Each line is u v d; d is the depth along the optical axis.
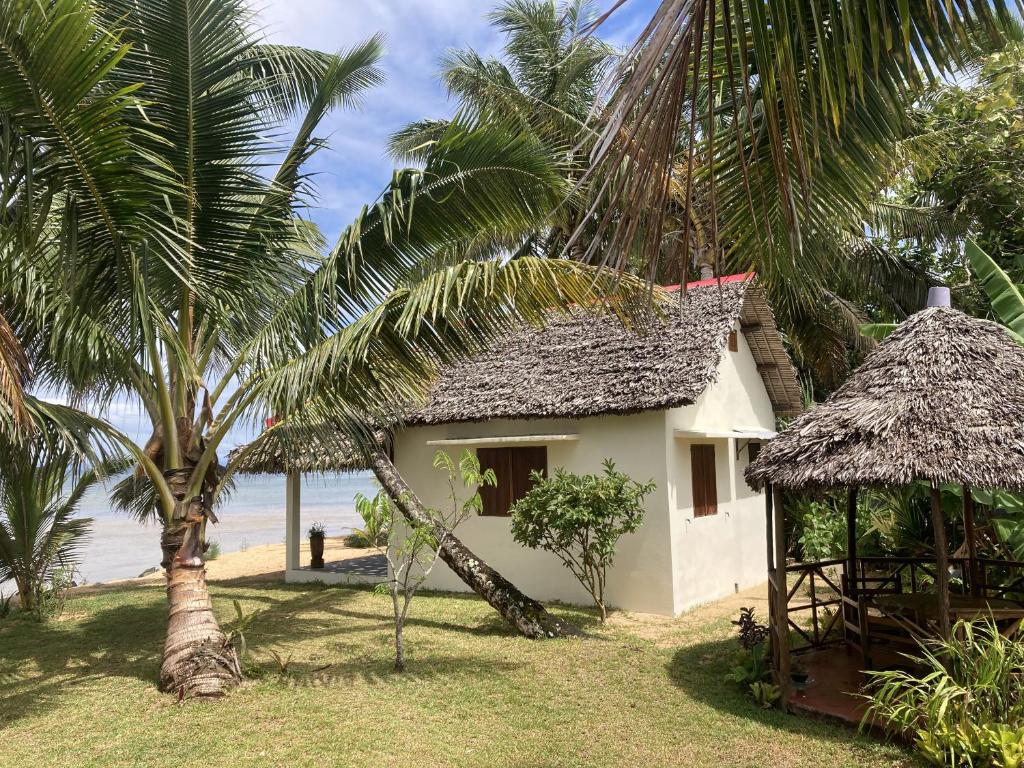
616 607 10.46
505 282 6.29
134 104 5.49
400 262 7.16
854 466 5.47
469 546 11.98
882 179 3.53
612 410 9.89
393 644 8.62
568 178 6.41
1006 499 7.75
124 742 5.66
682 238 2.40
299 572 14.25
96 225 5.81
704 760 5.20
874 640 7.39
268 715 6.18
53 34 4.59
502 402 11.15
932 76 2.44
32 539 11.46
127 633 10.13
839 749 5.26
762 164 3.49
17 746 5.67
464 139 6.45
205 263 6.58
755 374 13.67
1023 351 6.41
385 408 8.24
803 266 3.93
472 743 5.56
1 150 5.01
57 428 6.77
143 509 12.62
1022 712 4.70
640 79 2.02
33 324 7.23
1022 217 12.63
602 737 5.66
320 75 8.44
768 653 7.01
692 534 10.64
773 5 2.14
